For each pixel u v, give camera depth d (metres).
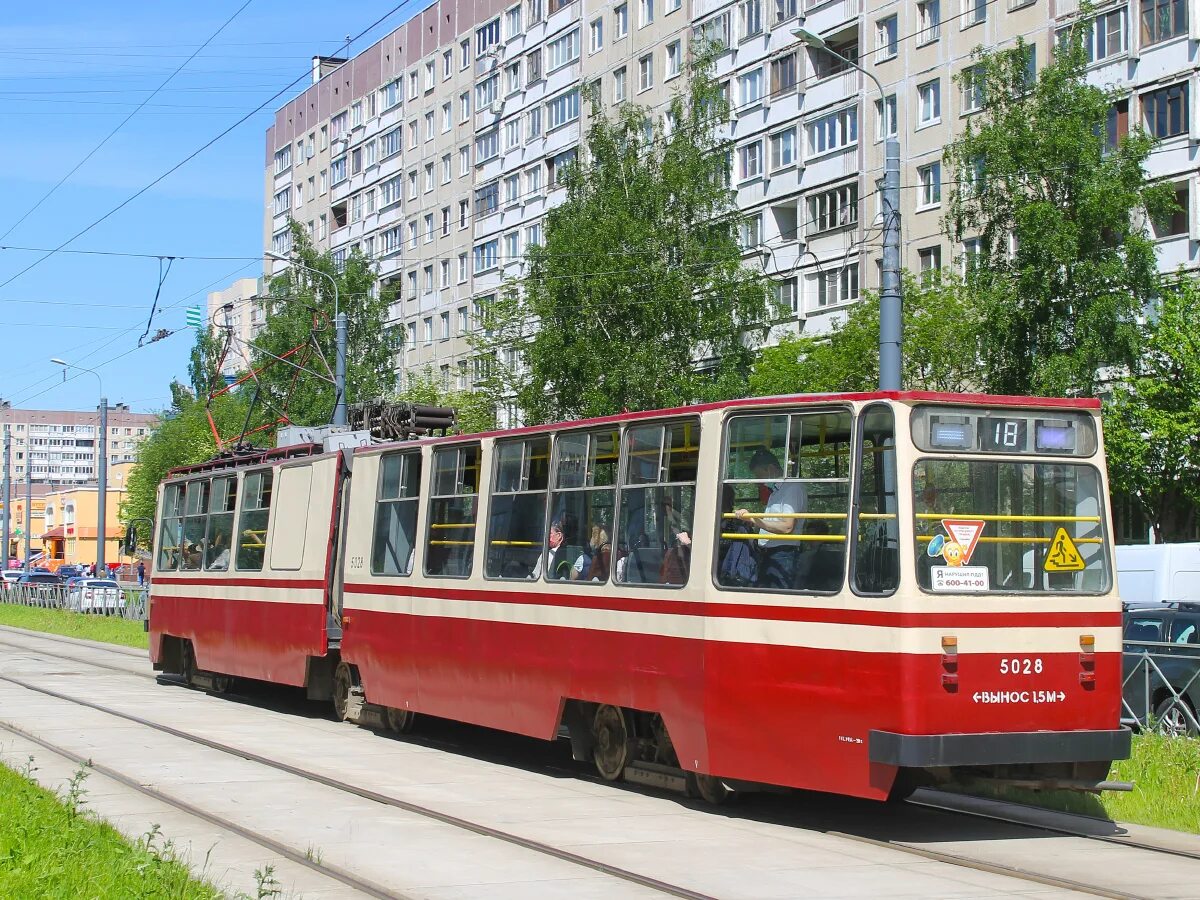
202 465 22.56
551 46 60.03
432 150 70.06
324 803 11.38
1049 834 10.19
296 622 17.84
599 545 12.32
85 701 19.47
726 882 8.47
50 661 27.34
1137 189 28.59
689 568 11.15
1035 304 28.39
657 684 11.39
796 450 10.53
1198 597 25.06
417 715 17.52
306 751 14.70
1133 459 30.02
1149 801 11.33
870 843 9.77
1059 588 10.22
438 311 69.25
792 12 46.47
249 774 12.95
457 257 67.62
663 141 39.84
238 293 109.44
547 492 13.14
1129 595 26.20
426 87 70.69
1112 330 27.94
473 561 14.18
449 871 8.82
